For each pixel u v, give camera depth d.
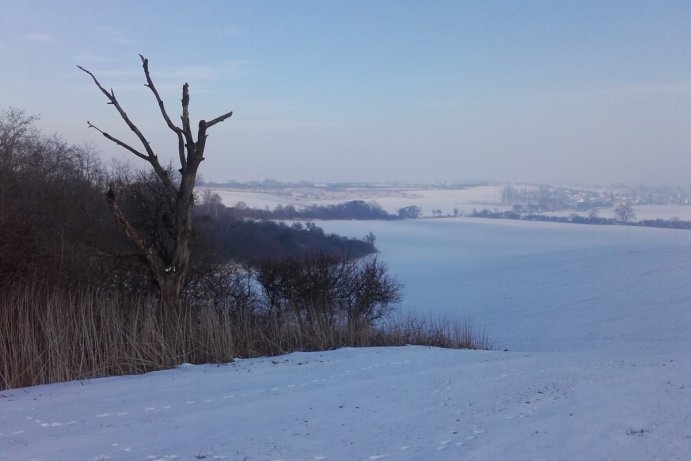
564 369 12.30
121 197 23.75
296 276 25.48
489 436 7.08
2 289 13.45
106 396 9.26
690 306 45.75
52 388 10.10
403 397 9.19
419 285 61.97
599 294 52.50
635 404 8.79
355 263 29.19
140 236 15.20
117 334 12.46
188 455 6.39
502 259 78.00
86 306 12.92
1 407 8.58
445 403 8.83
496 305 50.78
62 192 23.28
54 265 15.90
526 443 6.80
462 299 54.06
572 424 7.64
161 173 15.71
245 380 10.45
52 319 11.84
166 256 17.53
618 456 6.33
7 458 6.30
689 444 6.72
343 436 7.11
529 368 12.30
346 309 25.92
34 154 24.44
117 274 18.91
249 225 47.44
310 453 6.47
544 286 57.97
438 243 96.00
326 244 55.59
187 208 15.77
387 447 6.68
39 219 19.09
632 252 75.75
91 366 11.88
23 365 11.05
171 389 9.73
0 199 17.75
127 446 6.72
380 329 19.34
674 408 8.51
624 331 38.06
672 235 111.38
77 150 28.95
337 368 11.70
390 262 75.31
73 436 7.11
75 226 21.33
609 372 11.99
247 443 6.82
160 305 15.34
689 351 22.56
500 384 10.33
